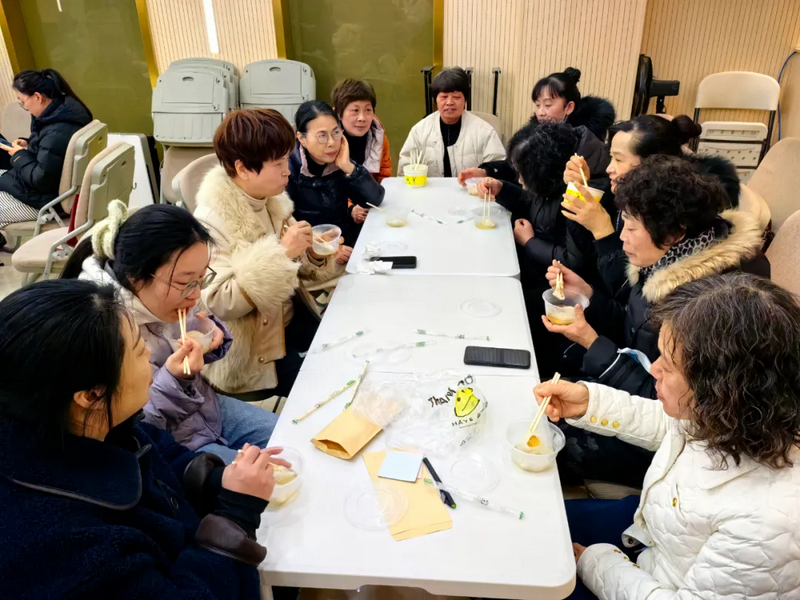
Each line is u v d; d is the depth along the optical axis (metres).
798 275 1.99
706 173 1.69
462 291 1.85
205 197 1.85
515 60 3.95
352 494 1.09
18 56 4.31
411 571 0.94
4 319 0.78
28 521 0.76
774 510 0.87
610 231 1.96
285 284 1.78
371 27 4.12
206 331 1.56
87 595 0.75
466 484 1.11
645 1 3.56
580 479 1.53
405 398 1.33
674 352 0.93
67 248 2.80
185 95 4.00
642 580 1.04
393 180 3.04
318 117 2.36
